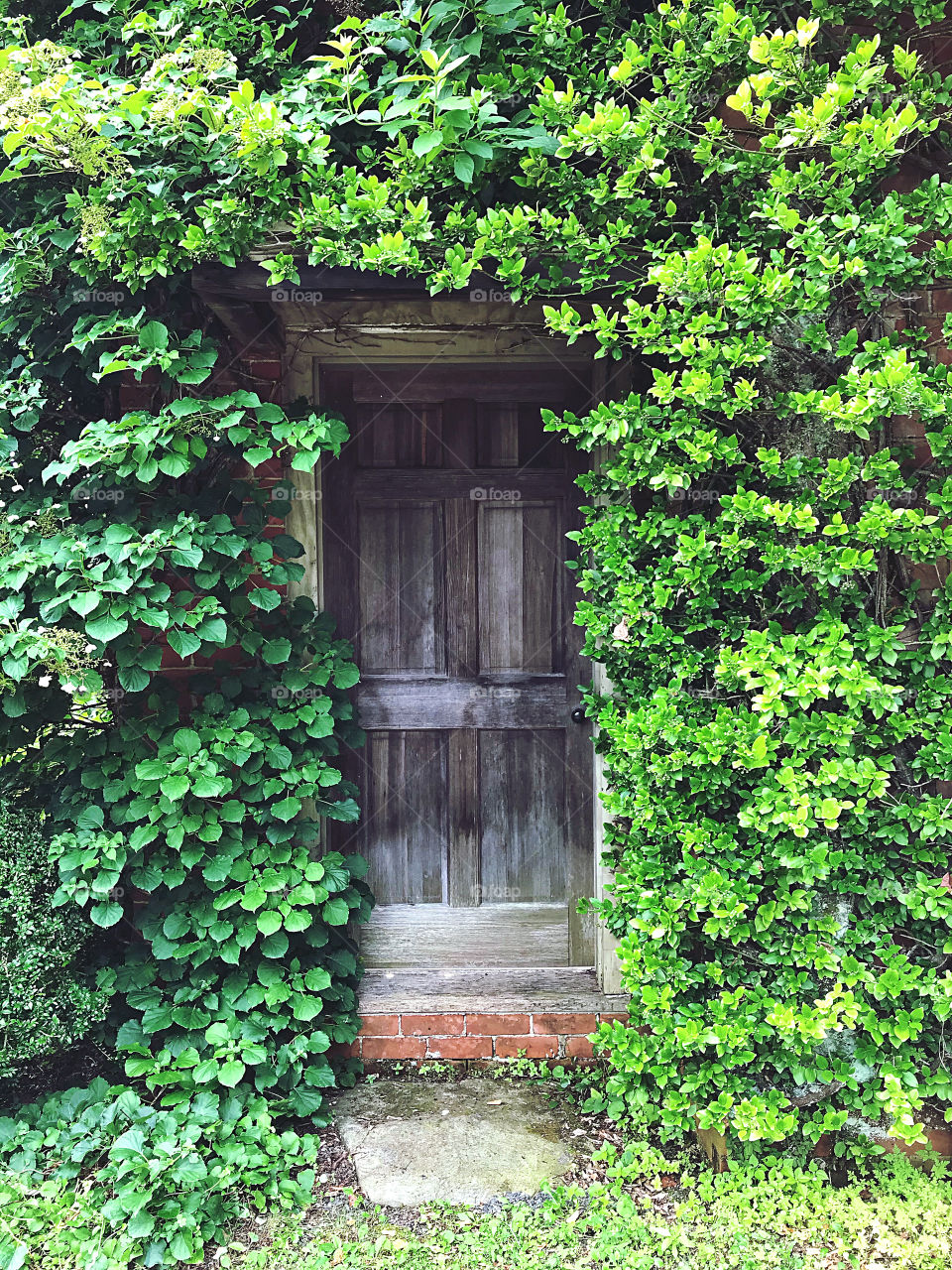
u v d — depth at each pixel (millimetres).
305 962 2914
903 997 2379
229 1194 2385
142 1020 2664
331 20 2777
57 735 2838
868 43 2059
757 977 2400
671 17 2297
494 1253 2189
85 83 2225
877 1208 2262
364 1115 2795
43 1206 2264
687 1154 2533
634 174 2219
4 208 2707
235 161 2301
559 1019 3133
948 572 2535
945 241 2359
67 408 2910
